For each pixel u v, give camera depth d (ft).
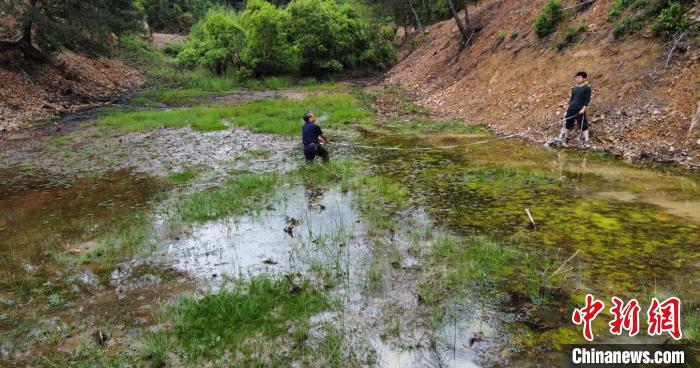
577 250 16.70
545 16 43.62
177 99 66.33
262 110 52.34
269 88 79.20
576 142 31.19
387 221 20.11
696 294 13.73
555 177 25.30
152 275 16.22
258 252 17.72
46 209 23.29
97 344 12.42
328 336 12.25
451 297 13.99
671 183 23.45
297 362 11.36
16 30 68.28
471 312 13.23
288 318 13.17
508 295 14.03
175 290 15.14
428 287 14.58
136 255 17.87
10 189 26.78
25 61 63.82
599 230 18.34
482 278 15.01
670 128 27.94
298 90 73.92
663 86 29.99
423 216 20.63
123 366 11.50
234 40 85.92
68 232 20.31
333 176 27.22
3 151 36.73
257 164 30.66
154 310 14.01
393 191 23.98
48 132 44.06
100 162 32.48
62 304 14.56
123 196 24.99
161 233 19.86
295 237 18.97
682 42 30.55
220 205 22.80
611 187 23.31
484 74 49.80
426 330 12.48
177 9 155.33
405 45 98.53
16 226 21.15
